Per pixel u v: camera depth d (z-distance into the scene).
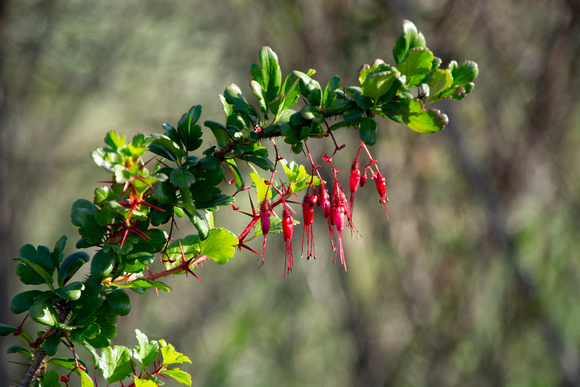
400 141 2.02
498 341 2.08
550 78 1.83
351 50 1.94
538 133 1.87
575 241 2.06
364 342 2.22
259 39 2.17
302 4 1.96
